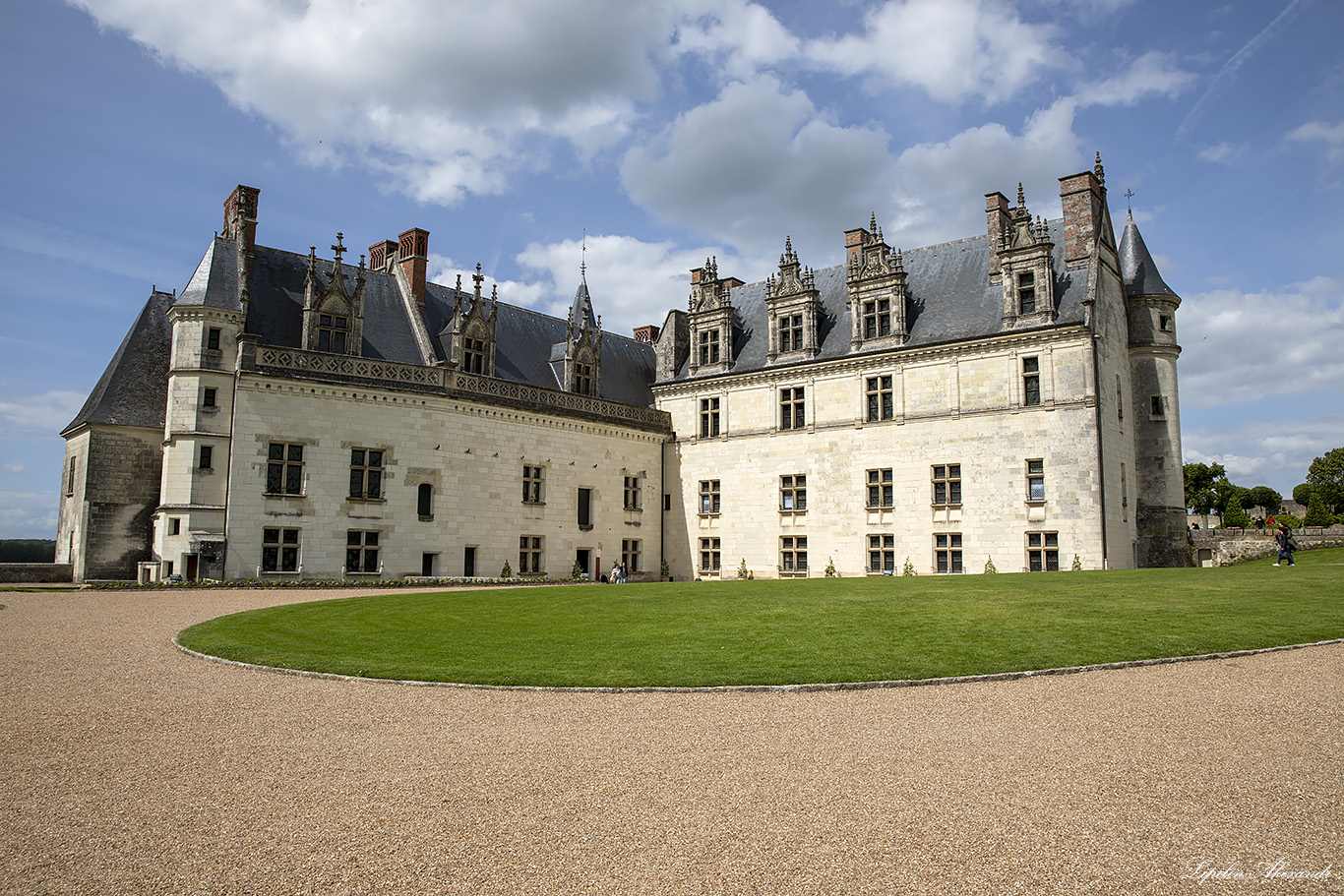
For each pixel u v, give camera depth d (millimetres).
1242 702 11055
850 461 40844
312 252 35500
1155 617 17359
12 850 6648
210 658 15062
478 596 24766
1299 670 12930
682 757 9039
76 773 8555
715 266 48062
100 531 34812
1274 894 5770
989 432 36844
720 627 17688
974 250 40562
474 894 5883
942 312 39719
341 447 34375
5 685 12781
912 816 7234
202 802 7730
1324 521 62594
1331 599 19203
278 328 35438
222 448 32625
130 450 35781
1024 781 8102
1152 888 5875
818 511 41625
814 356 42844
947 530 37500
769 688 12289
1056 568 34625
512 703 11703
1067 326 34938
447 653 15484
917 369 39188
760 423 44281
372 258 44031
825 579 30844
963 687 12375
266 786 8172
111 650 16016
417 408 36469
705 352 47719
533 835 6918
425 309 40906
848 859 6402
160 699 11930
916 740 9617
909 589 23875
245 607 23672
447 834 6945
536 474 40781
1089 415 34406
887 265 40625
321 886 6004
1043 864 6277
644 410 46469
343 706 11547
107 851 6633
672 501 47125
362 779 8367
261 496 32438
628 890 5922
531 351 45000
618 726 10430
